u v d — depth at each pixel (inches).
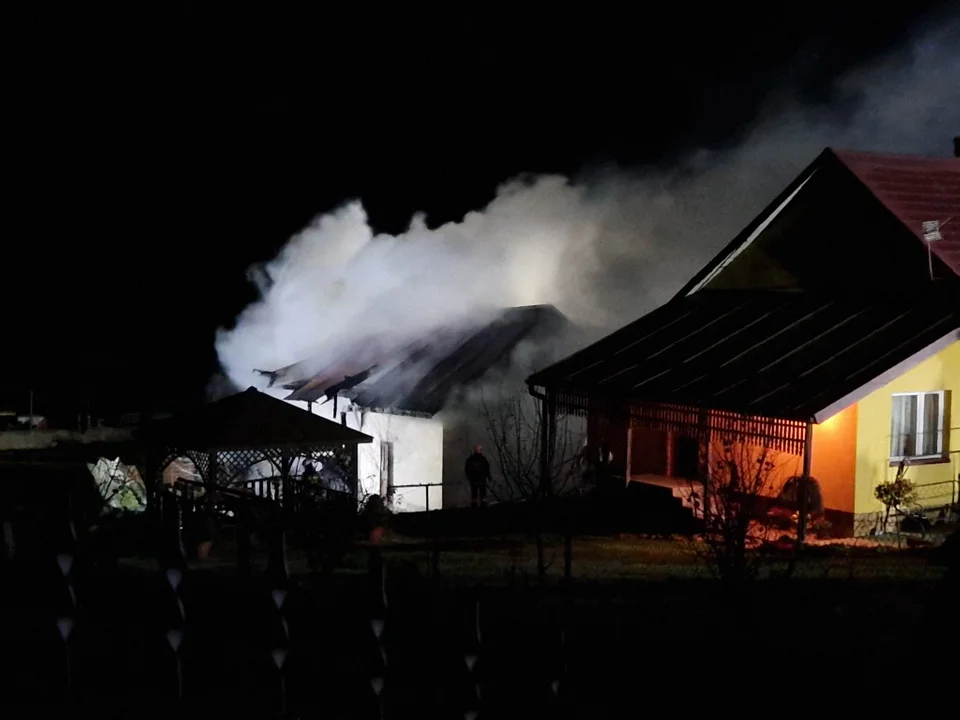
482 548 656.4
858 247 807.1
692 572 537.3
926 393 742.5
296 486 752.3
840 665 309.1
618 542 694.5
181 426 759.1
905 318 729.0
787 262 868.6
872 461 716.7
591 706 265.4
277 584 242.8
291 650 270.1
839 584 460.8
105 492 803.4
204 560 526.9
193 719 234.5
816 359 723.4
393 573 420.5
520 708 244.5
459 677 247.6
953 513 725.9
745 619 361.4
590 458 940.0
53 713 237.8
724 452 690.2
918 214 791.7
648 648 318.0
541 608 367.6
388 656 261.6
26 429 1333.7
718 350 807.7
